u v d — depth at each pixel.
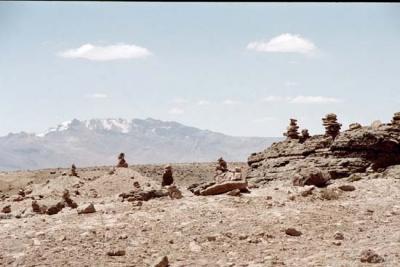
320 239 24.94
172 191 35.81
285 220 27.95
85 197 53.66
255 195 35.09
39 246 24.28
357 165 46.44
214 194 36.09
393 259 20.94
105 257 22.77
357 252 22.31
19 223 29.62
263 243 24.55
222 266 21.48
